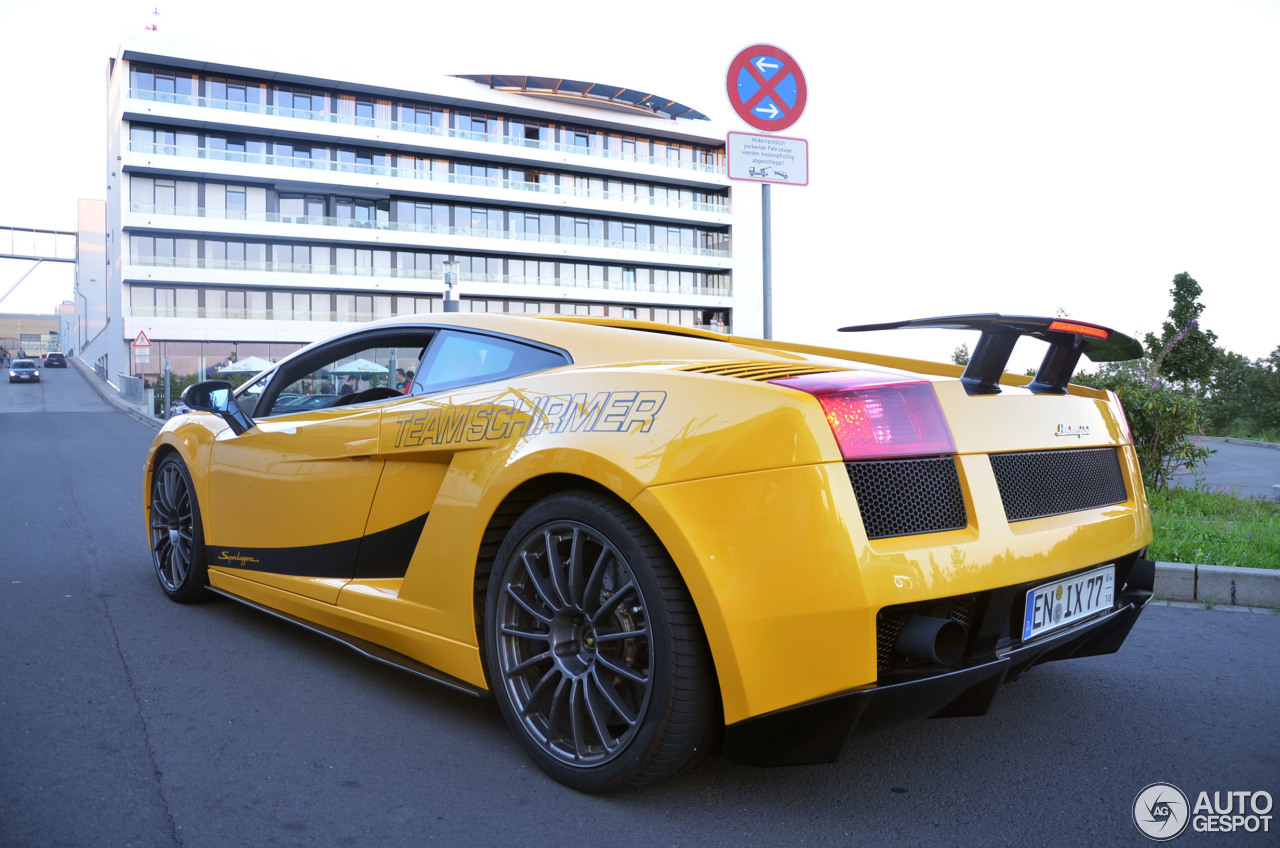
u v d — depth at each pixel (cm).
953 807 184
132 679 258
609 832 171
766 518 160
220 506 321
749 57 557
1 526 557
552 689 200
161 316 4331
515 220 5294
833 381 171
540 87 5328
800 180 576
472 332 251
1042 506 193
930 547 164
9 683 253
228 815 175
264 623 323
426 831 171
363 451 254
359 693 249
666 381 186
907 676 160
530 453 200
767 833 172
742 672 162
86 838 163
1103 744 220
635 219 5734
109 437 1827
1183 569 385
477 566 213
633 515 180
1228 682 271
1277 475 966
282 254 4609
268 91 4578
